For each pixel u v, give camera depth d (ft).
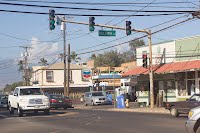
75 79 270.46
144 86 137.59
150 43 106.83
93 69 230.68
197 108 44.73
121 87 189.47
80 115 91.76
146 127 60.23
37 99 92.07
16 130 60.34
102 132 54.75
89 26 92.58
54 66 273.75
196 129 44.34
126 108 121.19
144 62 112.57
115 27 96.17
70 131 57.11
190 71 113.80
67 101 130.93
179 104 82.58
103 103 154.51
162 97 123.44
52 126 65.41
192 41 113.80
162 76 126.93
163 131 54.08
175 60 119.85
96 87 214.07
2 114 104.99
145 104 132.16
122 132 54.13
